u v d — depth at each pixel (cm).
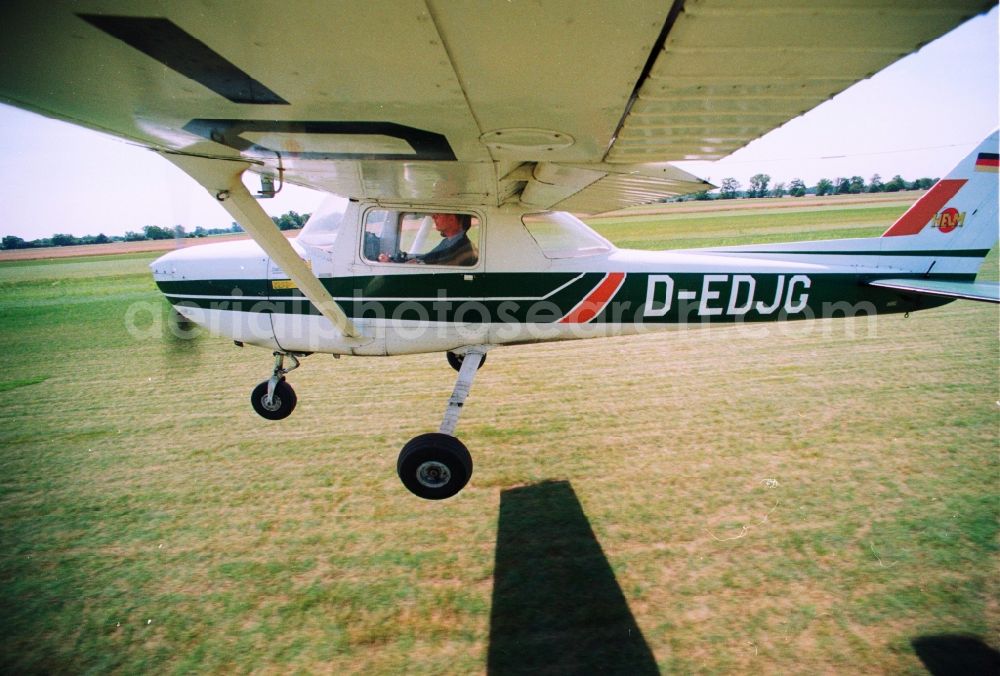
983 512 286
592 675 197
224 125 161
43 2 88
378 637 217
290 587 247
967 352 572
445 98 134
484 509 306
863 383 489
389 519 299
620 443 384
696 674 196
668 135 170
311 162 219
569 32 98
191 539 285
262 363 633
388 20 94
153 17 94
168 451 391
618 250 384
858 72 119
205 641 217
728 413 432
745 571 248
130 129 165
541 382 521
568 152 197
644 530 282
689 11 92
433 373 564
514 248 356
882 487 314
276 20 95
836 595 232
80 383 566
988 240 430
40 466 372
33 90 132
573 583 244
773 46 105
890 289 407
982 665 196
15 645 216
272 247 254
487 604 233
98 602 240
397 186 291
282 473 354
